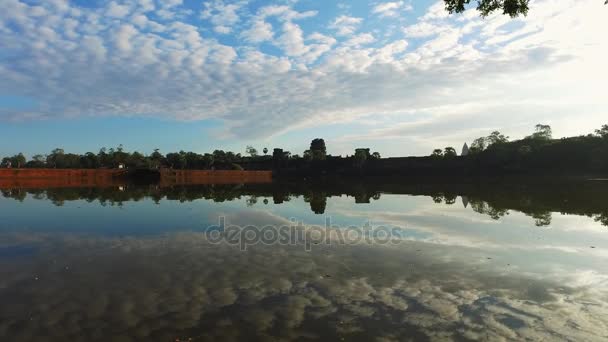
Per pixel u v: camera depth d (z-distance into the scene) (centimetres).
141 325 764
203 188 6272
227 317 809
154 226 2014
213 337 717
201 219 2281
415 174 12781
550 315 841
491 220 2305
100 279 1071
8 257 1330
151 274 1124
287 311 847
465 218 2392
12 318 792
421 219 2348
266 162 17950
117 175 10256
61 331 733
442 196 4297
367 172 14112
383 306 885
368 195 4534
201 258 1331
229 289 995
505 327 776
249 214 2553
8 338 701
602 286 1048
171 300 909
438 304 902
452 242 1647
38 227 1981
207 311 843
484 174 11356
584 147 10106
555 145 10844
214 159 16438
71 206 3033
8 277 1085
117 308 853
